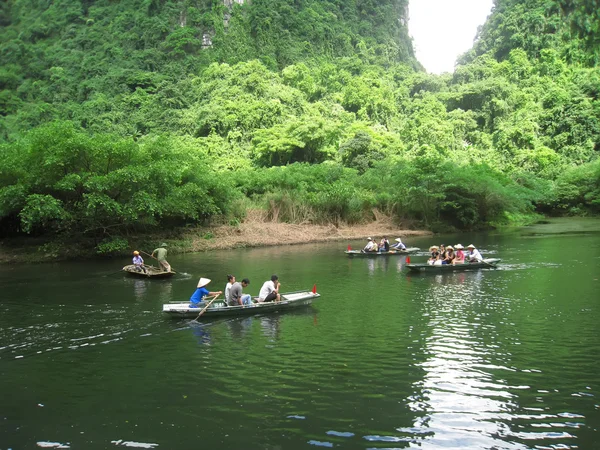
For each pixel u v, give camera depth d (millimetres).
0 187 24844
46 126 26125
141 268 20453
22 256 24969
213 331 12352
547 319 13109
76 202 24469
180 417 7812
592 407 8008
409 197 41094
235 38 105500
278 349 10930
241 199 38062
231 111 74375
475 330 12195
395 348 10914
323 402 8266
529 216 53750
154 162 26703
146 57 102688
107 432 7359
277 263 24047
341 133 70938
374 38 130625
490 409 7973
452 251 21578
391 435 7188
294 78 93938
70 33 117562
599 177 57875
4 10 132125
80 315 13914
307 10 121250
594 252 26125
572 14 109062
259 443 6996
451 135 79875
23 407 8242
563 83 94875
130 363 10203
